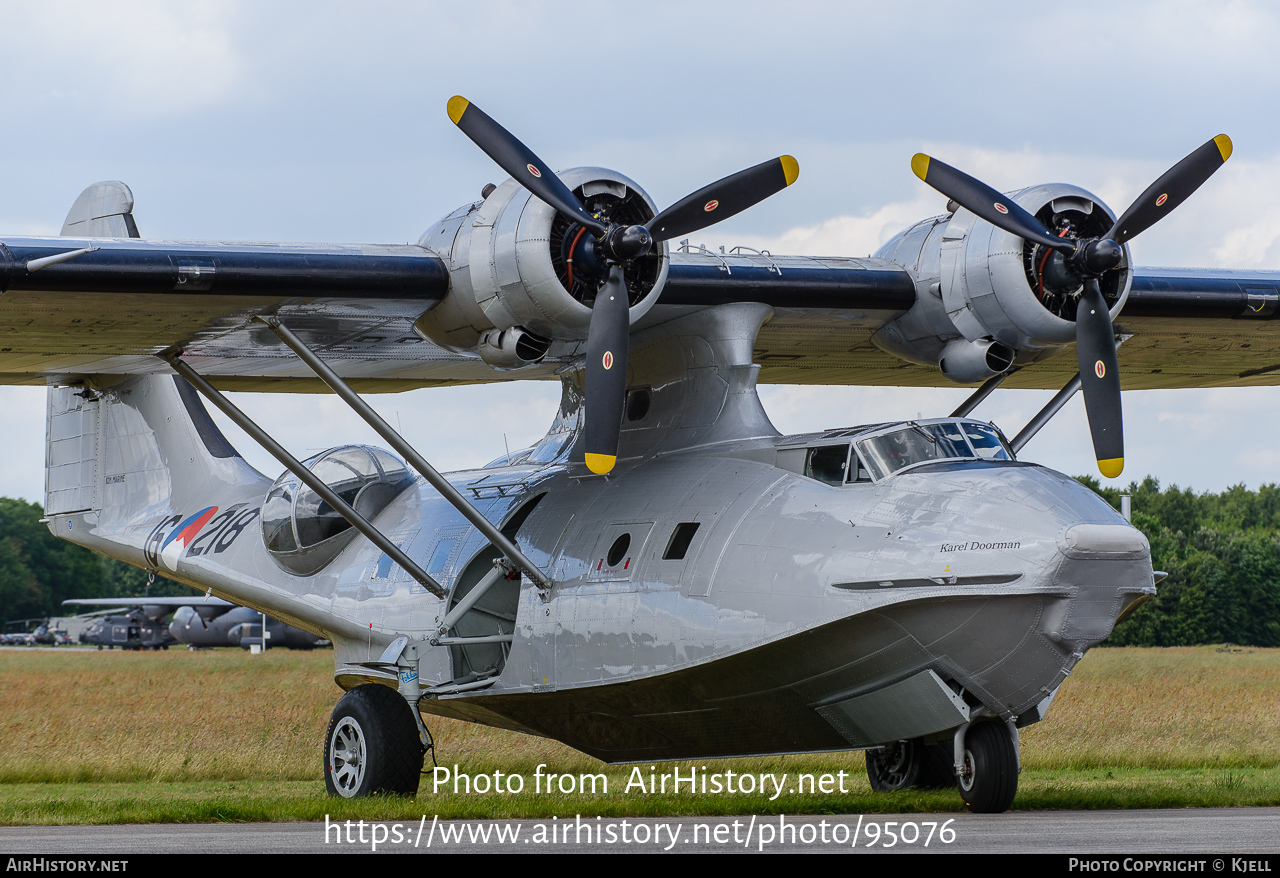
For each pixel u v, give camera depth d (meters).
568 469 31.31
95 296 25.22
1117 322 31.98
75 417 43.19
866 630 23.59
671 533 26.94
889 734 24.94
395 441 27.47
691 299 28.03
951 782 29.50
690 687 26.22
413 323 28.72
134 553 40.19
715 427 28.56
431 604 31.48
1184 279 31.17
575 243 25.52
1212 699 61.09
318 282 25.45
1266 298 31.59
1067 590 22.08
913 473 24.44
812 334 32.50
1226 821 21.59
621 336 25.28
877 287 29.45
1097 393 27.31
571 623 28.09
